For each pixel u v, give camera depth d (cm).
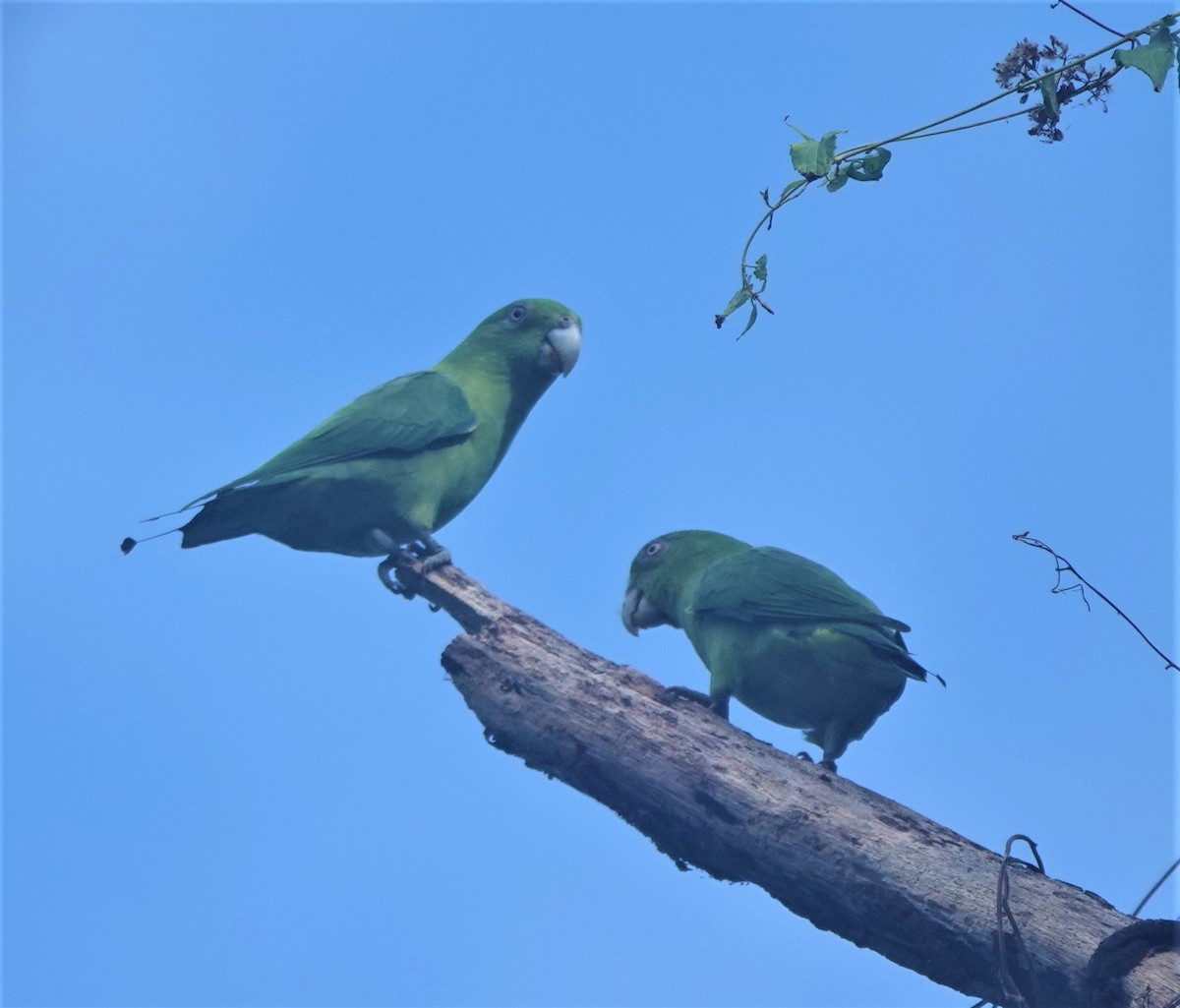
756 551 1414
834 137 1070
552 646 1137
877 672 1277
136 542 1304
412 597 1434
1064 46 1033
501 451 1597
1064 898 952
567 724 1092
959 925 956
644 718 1081
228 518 1422
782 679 1330
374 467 1419
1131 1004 883
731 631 1360
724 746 1068
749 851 1037
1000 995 957
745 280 1081
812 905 1027
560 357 1573
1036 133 1048
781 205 1080
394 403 1460
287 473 1398
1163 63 973
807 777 1053
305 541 1473
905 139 1064
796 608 1310
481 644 1140
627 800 1089
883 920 987
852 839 1003
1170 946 893
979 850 1002
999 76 1045
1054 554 1021
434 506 1457
